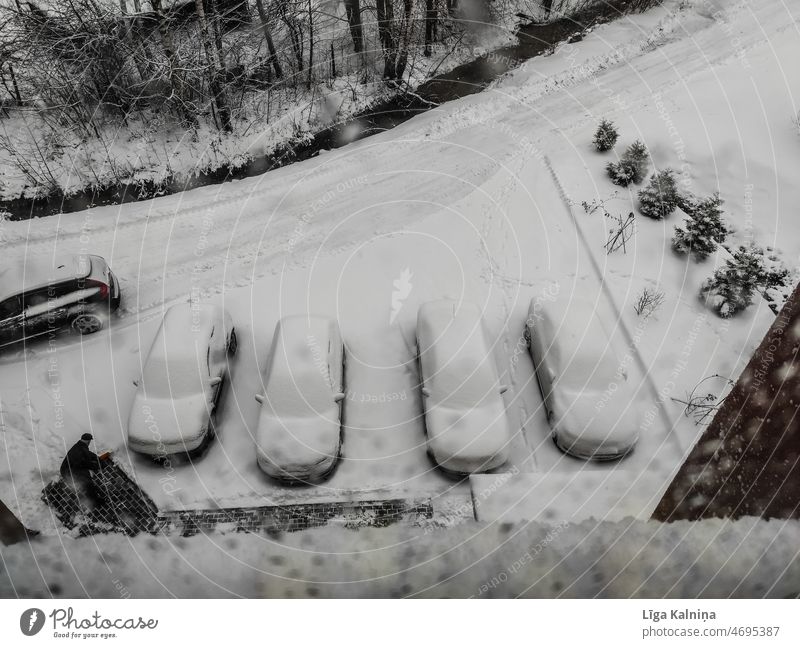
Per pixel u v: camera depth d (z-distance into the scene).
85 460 8.72
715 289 12.03
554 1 21.58
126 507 9.03
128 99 16.72
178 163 16.12
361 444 9.91
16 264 11.59
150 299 12.50
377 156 16.30
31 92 16.61
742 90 17.22
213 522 8.89
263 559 5.84
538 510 8.56
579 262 12.94
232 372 10.98
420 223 13.95
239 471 9.55
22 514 8.91
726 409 6.76
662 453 9.79
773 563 5.43
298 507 9.11
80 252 13.70
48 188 15.28
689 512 6.88
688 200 14.49
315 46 18.44
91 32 15.84
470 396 9.72
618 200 14.24
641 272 12.69
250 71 17.36
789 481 6.06
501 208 14.13
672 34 20.14
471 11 20.62
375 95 18.25
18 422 10.12
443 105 18.09
